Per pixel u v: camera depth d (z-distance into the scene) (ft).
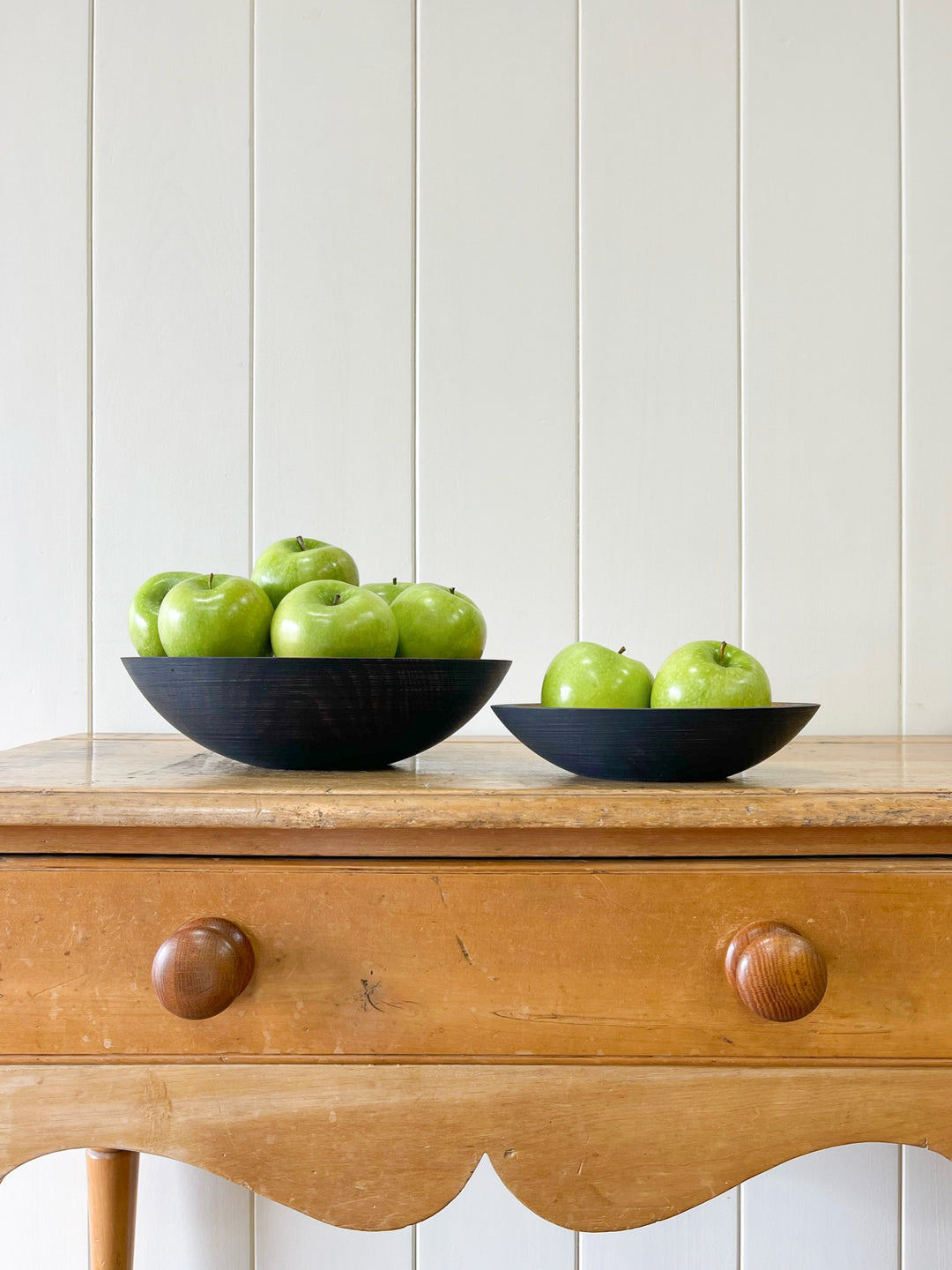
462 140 3.28
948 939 1.71
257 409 3.25
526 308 3.28
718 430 3.29
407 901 1.70
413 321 3.27
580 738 1.89
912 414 3.30
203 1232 3.18
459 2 3.27
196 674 1.95
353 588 2.15
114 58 3.25
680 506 3.29
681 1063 1.70
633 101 3.28
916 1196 3.23
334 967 1.70
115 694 3.24
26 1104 1.69
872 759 2.44
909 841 1.74
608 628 3.28
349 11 3.27
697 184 3.29
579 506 3.28
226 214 3.26
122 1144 1.69
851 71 3.29
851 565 3.30
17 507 3.23
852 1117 1.71
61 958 1.69
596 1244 3.20
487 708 3.27
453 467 3.27
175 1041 1.69
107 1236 2.78
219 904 1.70
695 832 1.73
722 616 3.29
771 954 1.61
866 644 3.29
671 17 3.28
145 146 3.25
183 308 3.25
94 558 3.24
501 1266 3.19
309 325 3.26
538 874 1.71
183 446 3.25
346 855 1.73
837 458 3.30
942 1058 1.70
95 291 3.24
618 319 3.28
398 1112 1.70
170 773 2.06
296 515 3.26
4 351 3.23
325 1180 1.69
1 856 1.73
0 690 3.22
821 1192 3.23
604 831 1.72
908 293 3.30
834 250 3.30
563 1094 1.71
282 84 3.26
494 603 3.27
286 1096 1.70
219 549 3.25
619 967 1.71
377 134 3.27
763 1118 1.71
